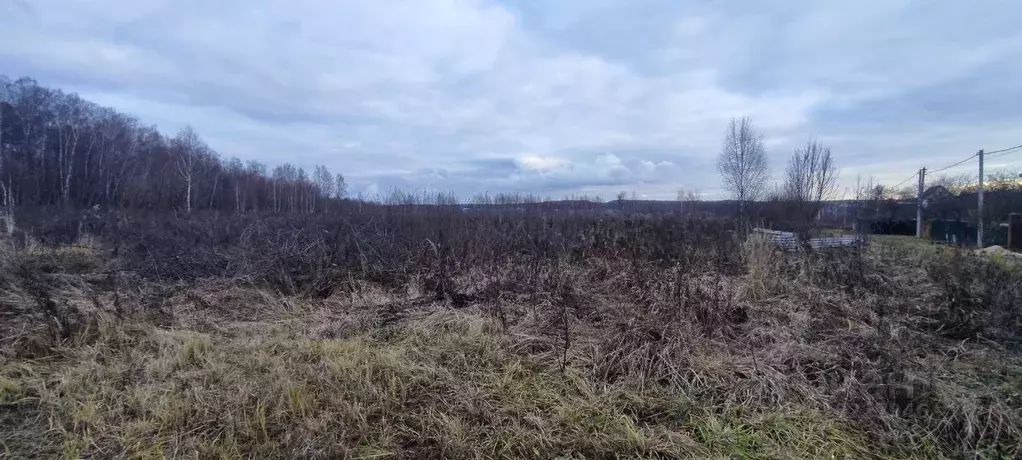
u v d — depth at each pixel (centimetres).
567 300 510
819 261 660
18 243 751
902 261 759
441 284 554
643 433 267
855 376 325
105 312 429
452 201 1452
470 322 434
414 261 640
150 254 650
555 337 404
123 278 555
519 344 392
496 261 652
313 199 2755
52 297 452
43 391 304
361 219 892
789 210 1652
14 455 246
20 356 366
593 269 671
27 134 2175
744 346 398
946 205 2095
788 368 346
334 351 369
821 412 294
